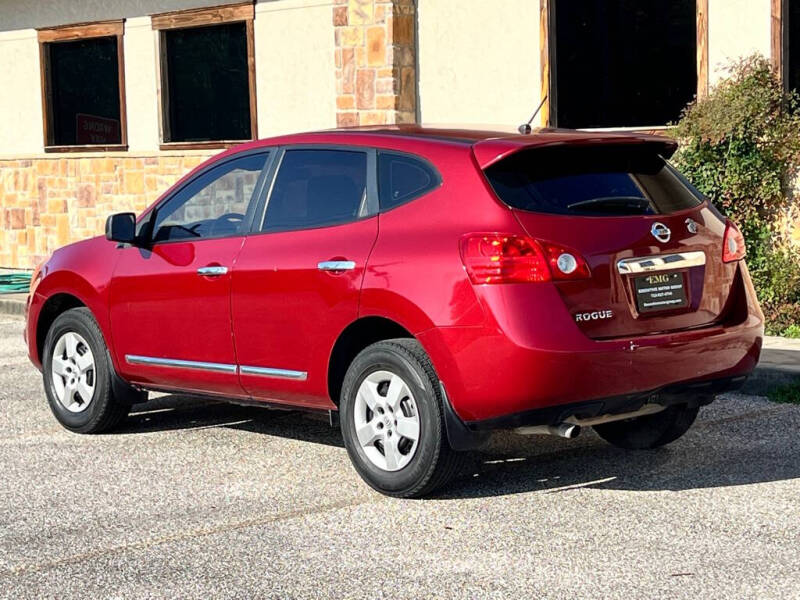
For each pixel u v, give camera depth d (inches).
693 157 439.2
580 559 200.2
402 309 232.1
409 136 248.7
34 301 316.8
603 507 230.4
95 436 303.0
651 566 196.2
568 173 235.0
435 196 235.8
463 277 224.1
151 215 292.0
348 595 186.1
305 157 264.1
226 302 267.9
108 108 704.4
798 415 307.4
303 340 252.7
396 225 239.6
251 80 633.6
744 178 427.8
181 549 209.9
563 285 221.9
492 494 241.3
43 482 257.4
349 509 232.7
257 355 263.4
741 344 243.4
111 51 698.2
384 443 240.1
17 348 454.0
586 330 223.5
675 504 231.5
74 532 221.3
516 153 230.1
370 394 242.2
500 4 525.7
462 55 539.8
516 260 220.5
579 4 504.4
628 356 224.7
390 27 543.8
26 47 730.8
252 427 309.7
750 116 426.6
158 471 265.1
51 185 700.7
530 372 218.8
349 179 253.3
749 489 240.7
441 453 231.5
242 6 631.2
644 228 233.1
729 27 462.6
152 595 187.9
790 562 197.3
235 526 223.0
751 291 251.0
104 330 297.4
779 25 448.1
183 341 279.3
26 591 190.7
